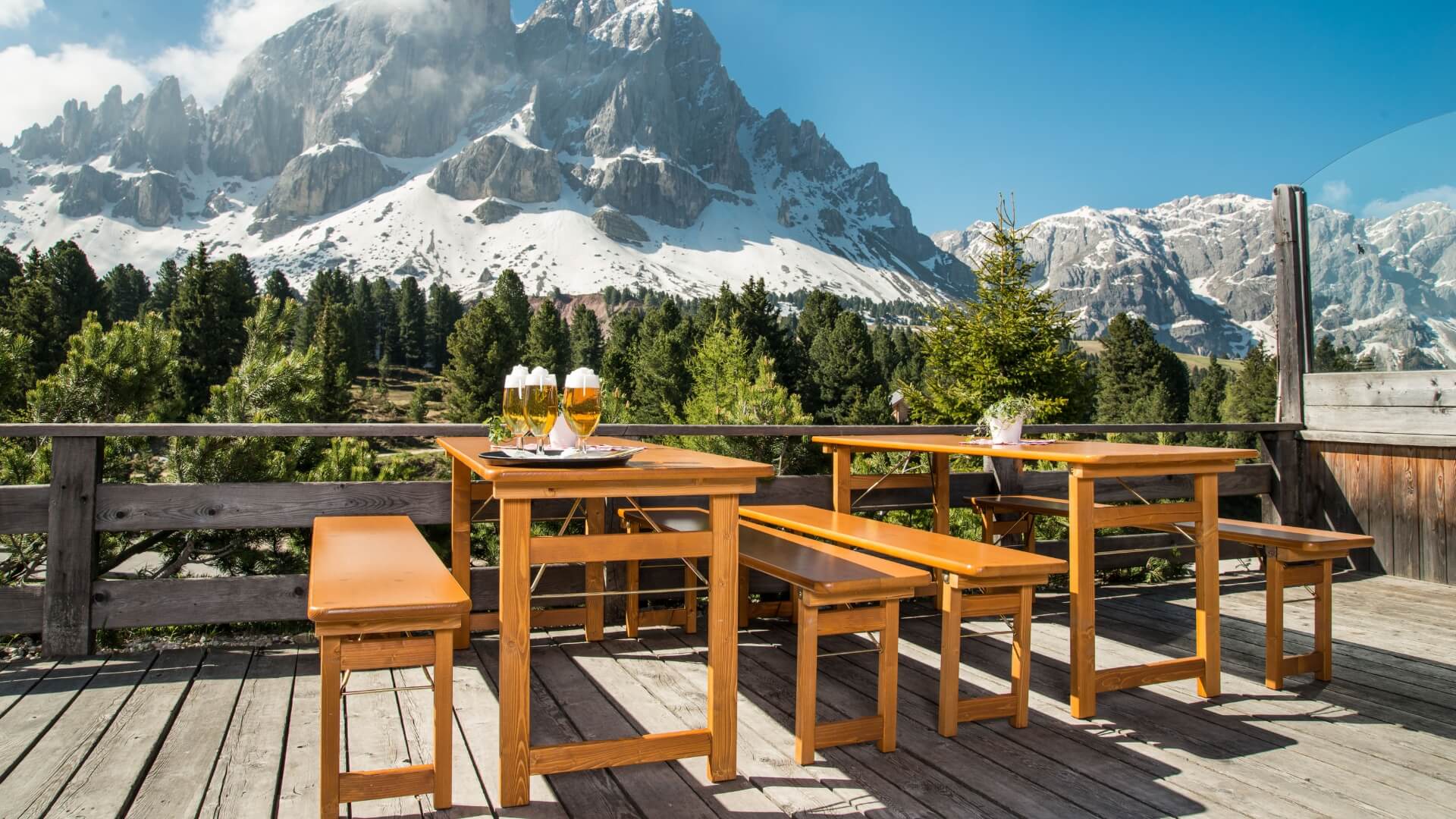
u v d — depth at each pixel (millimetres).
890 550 2283
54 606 2656
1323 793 1771
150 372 5688
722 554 1803
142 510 2754
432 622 1575
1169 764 1919
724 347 21406
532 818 1616
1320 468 4719
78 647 2668
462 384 36844
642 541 1753
